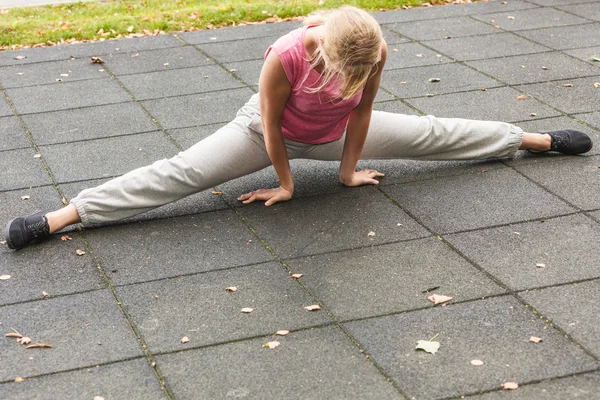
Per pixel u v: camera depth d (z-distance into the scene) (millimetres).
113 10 9242
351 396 2930
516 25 8086
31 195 4633
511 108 5859
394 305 3500
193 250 4000
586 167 4828
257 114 4234
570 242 3992
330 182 4723
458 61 6984
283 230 4176
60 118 5879
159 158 5133
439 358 3133
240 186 4711
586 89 6211
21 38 7996
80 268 3857
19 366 3148
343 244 4023
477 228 4152
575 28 7922
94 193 4152
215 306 3521
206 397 2941
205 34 8086
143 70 6973
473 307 3471
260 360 3148
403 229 4160
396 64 6941
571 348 3178
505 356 3137
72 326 3404
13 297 3625
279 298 3568
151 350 3227
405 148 4566
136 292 3646
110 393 2977
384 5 8930
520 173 4770
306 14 8758
